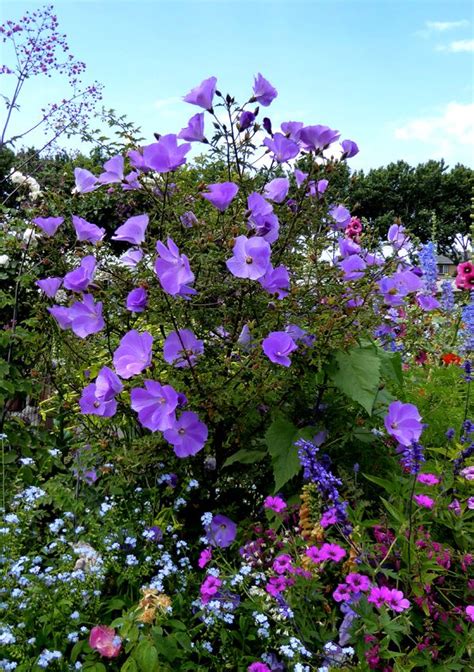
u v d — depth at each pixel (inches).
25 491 97.5
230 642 74.1
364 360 93.7
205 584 75.7
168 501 105.0
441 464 102.7
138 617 71.1
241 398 97.2
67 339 116.6
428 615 72.6
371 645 68.3
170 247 86.9
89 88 312.0
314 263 102.3
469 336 196.5
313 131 103.7
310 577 75.1
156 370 100.6
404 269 114.1
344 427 103.0
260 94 100.2
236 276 92.8
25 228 141.1
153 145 90.0
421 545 79.9
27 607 74.5
